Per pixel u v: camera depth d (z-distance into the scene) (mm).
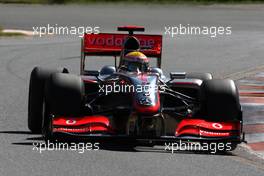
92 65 65875
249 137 32656
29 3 166250
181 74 33500
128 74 31234
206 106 30656
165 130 30281
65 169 24984
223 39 97688
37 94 31953
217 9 166375
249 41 94938
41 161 26125
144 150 28641
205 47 85375
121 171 24906
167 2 172375
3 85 49156
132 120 28594
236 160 27672
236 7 175125
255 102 42594
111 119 31531
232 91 30344
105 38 37719
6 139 30312
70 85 29891
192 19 134125
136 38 37344
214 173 25219
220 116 30266
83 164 25812
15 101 42125
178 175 24656
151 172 24906
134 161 26531
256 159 28266
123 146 29281
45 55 72750
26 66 62219
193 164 26484
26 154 27266
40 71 32438
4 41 87750
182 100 32625
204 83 31031
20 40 89875
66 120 29062
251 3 188500
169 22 125562
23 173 24266
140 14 142625
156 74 31688
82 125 28906
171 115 33094
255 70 62844
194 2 175750
